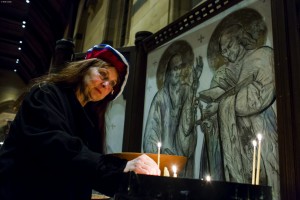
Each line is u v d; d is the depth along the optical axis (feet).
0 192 2.58
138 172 2.29
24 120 2.77
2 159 2.71
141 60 8.51
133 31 13.93
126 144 7.97
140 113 8.08
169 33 7.76
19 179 2.69
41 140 2.52
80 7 28.07
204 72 6.47
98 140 3.67
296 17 4.62
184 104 6.81
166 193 1.94
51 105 2.90
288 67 4.48
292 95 4.32
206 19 6.70
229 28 6.07
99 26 20.65
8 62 38.93
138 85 8.28
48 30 35.47
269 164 4.62
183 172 6.37
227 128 5.55
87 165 2.40
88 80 3.41
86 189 3.03
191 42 7.05
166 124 7.19
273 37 4.87
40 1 31.50
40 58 38.99
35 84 3.22
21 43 36.65
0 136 12.29
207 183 1.94
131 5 15.40
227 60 5.95
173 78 7.35
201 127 6.18
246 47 5.59
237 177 5.13
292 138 4.14
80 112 3.25
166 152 6.98
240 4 5.92
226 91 5.79
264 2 5.42
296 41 4.50
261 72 5.15
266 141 4.75
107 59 3.60
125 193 2.07
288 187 4.02
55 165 2.50
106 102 3.95
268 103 4.87
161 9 11.48
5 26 34.24
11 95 39.19
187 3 10.78
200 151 6.06
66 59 8.43
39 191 2.71
